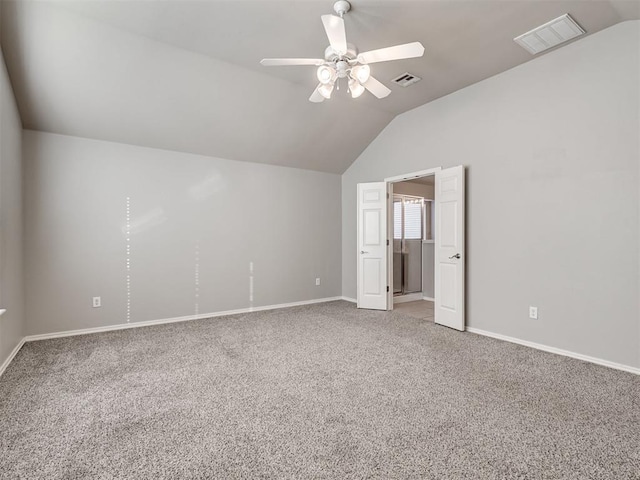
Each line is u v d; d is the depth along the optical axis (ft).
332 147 17.43
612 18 9.07
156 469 5.29
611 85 9.51
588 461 5.49
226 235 16.03
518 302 11.61
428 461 5.49
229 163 16.15
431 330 13.25
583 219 10.07
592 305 9.87
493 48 10.49
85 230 12.76
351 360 9.98
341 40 7.39
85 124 12.23
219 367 9.44
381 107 15.30
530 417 6.82
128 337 12.28
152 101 12.10
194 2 8.39
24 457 5.55
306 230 18.71
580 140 10.13
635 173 9.11
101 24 9.29
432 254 20.57
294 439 6.09
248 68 11.83
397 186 20.02
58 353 10.54
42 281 12.00
